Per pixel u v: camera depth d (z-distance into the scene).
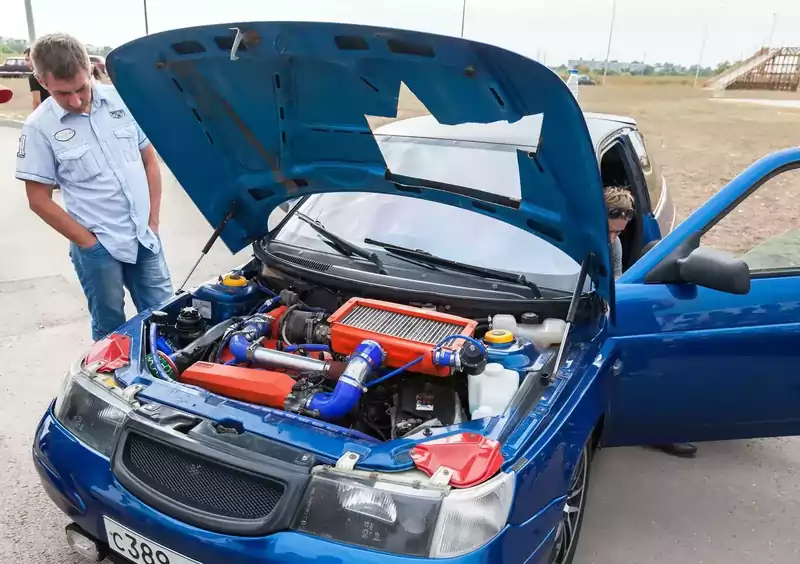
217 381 2.13
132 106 2.32
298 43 1.90
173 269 5.71
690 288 2.50
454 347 2.04
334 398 1.99
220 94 2.24
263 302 2.76
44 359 4.03
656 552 2.57
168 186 8.80
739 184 2.55
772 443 3.38
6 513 2.70
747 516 2.81
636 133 4.19
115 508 1.83
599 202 1.94
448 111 2.00
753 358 2.50
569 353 2.25
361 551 1.57
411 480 1.63
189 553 1.71
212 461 1.75
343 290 2.56
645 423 2.59
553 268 2.50
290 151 2.42
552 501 1.87
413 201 2.83
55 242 6.37
